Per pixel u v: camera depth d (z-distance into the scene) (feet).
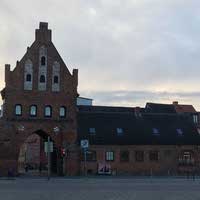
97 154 238.27
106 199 85.10
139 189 110.73
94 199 84.94
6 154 220.84
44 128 227.40
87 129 245.45
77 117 250.57
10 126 222.89
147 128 259.39
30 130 225.56
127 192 99.30
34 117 226.79
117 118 259.39
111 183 144.25
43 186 124.26
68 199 84.74
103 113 260.01
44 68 231.09
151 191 102.89
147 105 331.36
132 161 244.83
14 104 224.94
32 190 105.50
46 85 230.48
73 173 226.99
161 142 252.83
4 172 219.00
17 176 210.79
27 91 227.40
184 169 254.06
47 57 232.32
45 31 233.55
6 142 221.46
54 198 86.02
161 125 265.34
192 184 138.82
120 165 241.55
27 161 317.01
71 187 119.14
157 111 323.37
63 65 233.55
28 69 229.04
